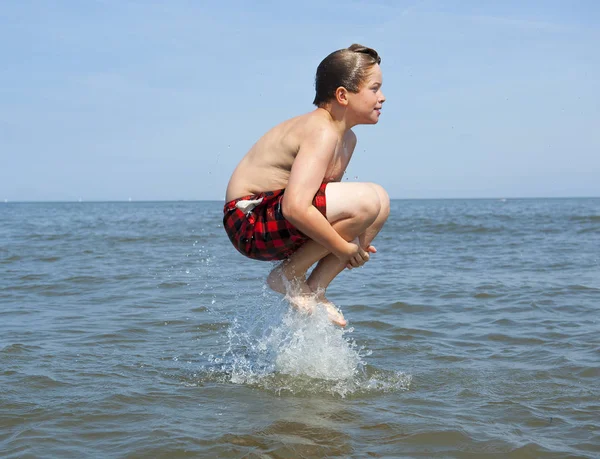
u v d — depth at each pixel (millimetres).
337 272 3307
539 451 2590
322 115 2994
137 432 2783
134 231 19906
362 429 2826
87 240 15477
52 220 31391
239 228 3057
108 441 2686
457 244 14234
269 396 3336
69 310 5938
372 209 2908
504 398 3289
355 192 2896
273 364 3900
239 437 2719
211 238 16328
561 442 2688
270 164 3014
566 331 4910
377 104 2994
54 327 5121
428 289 7266
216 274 8617
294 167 2865
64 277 8320
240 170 3121
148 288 7348
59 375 3674
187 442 2658
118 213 48500
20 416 2984
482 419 2969
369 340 4660
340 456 2521
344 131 3041
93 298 6652
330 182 3031
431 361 4066
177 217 35500
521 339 4668
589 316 5535
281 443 2650
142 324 5227
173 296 6730
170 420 2939
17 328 5078
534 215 31562
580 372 3744
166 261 10438
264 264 9852
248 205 2998
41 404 3148
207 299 6500
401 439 2707
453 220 26656
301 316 3336
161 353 4270
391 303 6227
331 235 2855
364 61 2963
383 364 3984
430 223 23844
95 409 3082
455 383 3568
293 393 3389
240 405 3174
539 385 3512
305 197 2816
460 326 5176
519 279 8086
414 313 5766
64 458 2508
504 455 2561
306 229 2832
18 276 8422
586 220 24766
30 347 4367
